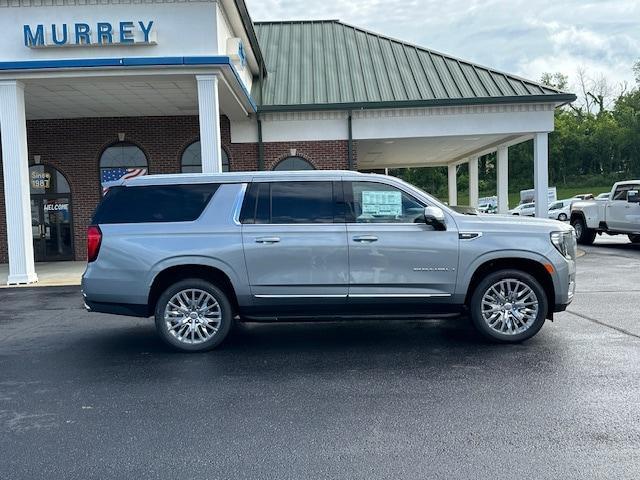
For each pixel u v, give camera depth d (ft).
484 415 15.29
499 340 22.35
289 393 17.42
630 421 14.69
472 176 88.94
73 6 43.29
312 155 59.57
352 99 58.75
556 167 283.79
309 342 23.68
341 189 22.52
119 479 12.22
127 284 21.97
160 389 18.06
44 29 43.14
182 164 61.26
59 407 16.60
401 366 19.92
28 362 21.48
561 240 22.30
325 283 21.99
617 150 274.16
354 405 16.26
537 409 15.61
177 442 14.02
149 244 21.98
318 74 63.67
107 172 61.21
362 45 70.28
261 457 13.10
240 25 50.14
